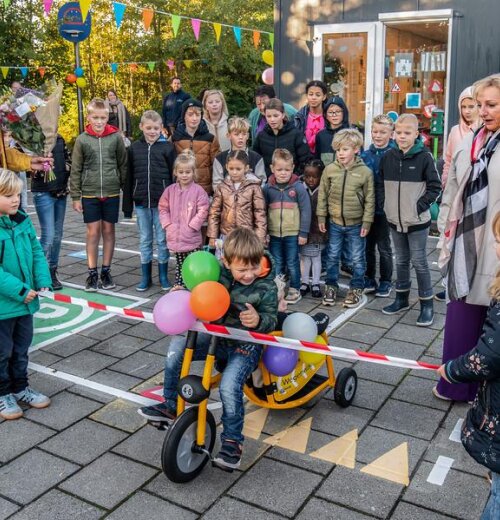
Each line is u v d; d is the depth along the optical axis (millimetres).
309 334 3611
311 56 10195
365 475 3279
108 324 5441
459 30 9039
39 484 3225
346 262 6613
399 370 4496
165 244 6355
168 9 22094
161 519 2955
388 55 9781
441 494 3121
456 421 3809
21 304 3781
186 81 22875
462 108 5367
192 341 3295
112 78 25141
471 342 3799
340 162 5680
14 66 17062
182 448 3143
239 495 3125
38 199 6105
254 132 7156
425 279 5301
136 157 6195
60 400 4109
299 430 3715
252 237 3201
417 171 5148
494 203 3447
